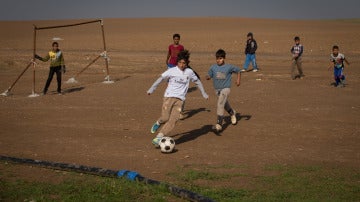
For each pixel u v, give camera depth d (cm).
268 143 888
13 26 7312
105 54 1861
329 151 829
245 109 1231
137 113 1186
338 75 1636
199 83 855
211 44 4159
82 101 1384
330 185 644
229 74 942
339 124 1047
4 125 1054
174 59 1262
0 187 631
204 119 1112
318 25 6750
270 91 1553
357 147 857
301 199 588
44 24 7762
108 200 584
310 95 1463
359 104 1298
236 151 830
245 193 610
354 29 5591
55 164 720
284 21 8062
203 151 829
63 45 4278
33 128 1023
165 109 835
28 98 1451
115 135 955
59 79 1541
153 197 596
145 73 2205
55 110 1238
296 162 761
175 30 5891
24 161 745
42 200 584
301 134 958
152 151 830
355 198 593
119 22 7912
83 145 873
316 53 3366
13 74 2175
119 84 1773
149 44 4303
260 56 3191
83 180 666
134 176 658
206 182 661
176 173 698
